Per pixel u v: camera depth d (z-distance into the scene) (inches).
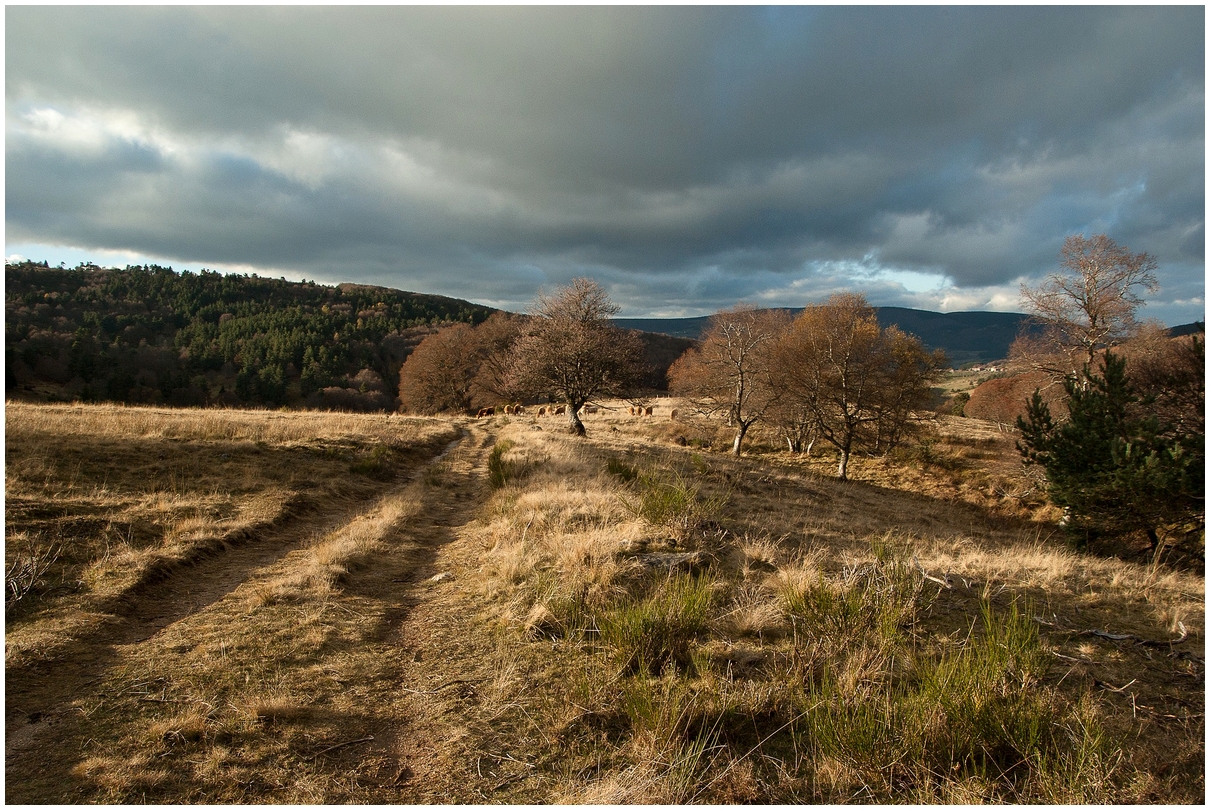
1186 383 586.2
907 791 127.9
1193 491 440.5
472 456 802.8
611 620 197.5
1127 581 300.0
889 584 229.9
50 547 258.5
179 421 653.3
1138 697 173.2
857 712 140.3
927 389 1312.7
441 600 246.5
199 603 234.8
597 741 144.4
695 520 332.5
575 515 371.6
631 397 1323.8
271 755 134.0
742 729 149.3
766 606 221.8
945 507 1049.5
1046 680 179.3
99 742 135.4
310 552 313.9
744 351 1437.0
